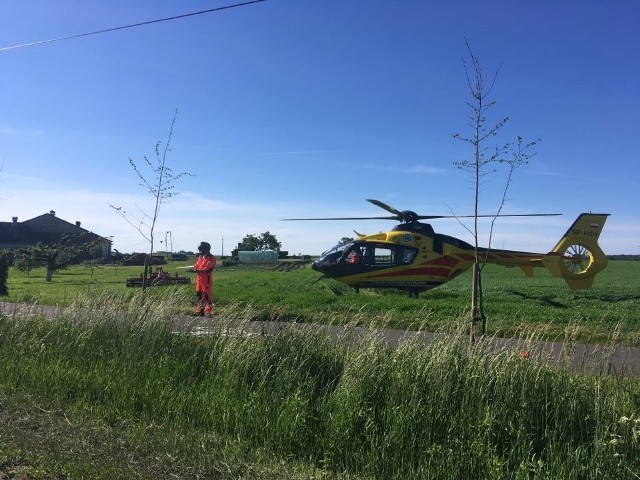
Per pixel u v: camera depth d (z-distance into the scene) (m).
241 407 6.47
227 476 5.10
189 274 42.22
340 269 20.09
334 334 8.66
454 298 18.84
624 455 5.03
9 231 88.12
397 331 11.78
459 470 5.24
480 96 8.93
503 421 5.56
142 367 7.91
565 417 5.58
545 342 7.87
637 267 52.22
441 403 5.81
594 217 22.34
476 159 8.76
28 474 4.90
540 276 35.53
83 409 6.81
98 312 9.70
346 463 5.66
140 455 5.48
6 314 10.88
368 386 6.22
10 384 7.64
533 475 5.11
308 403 6.36
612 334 7.95
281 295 18.59
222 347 7.94
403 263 19.83
